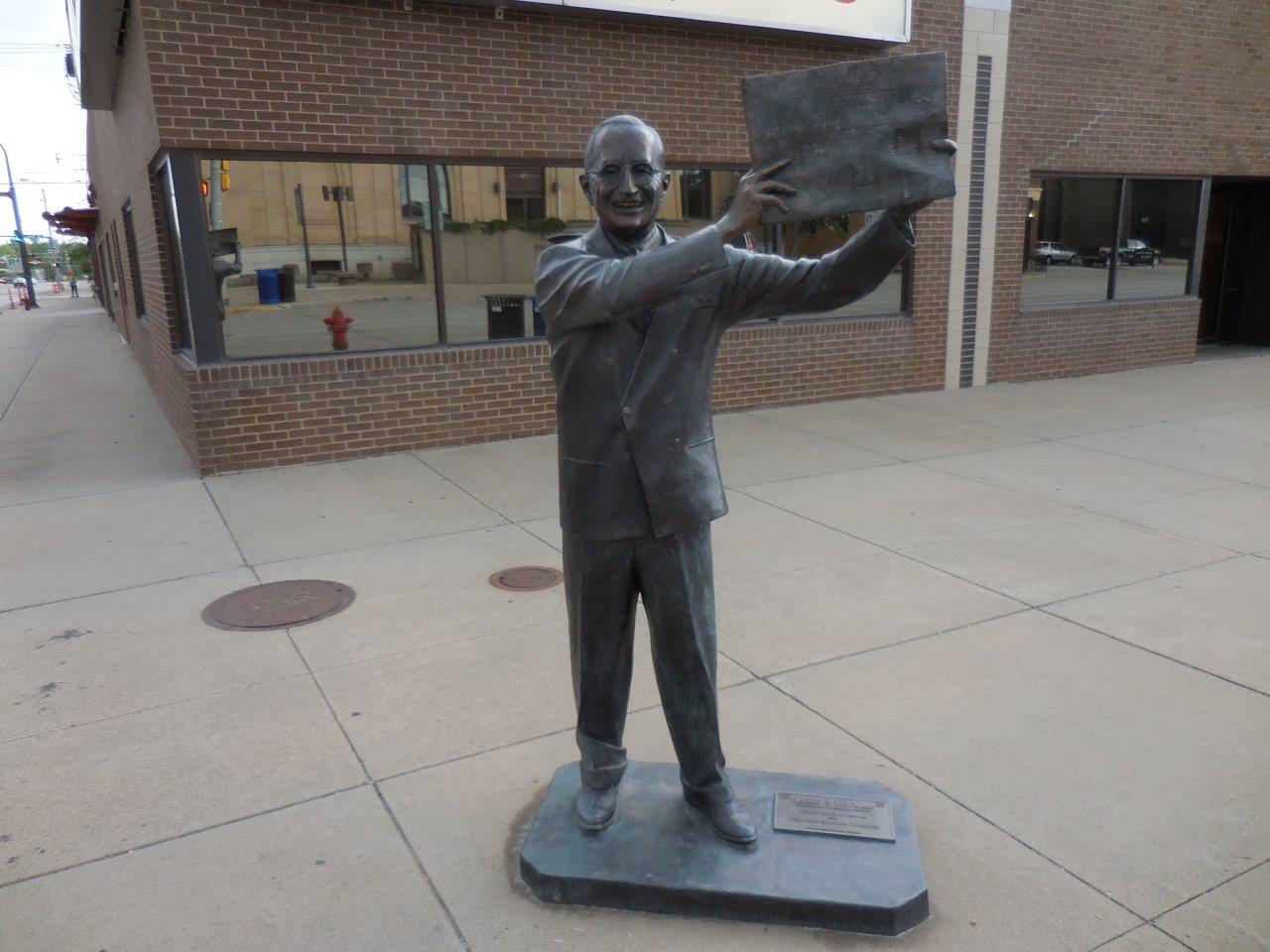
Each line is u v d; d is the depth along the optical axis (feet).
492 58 26.21
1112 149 37.88
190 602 16.70
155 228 28.84
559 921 8.95
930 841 9.95
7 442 30.53
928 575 17.48
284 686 13.56
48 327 88.07
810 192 7.36
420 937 8.75
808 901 8.72
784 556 18.56
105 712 12.89
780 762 11.44
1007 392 36.09
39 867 9.75
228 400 24.89
